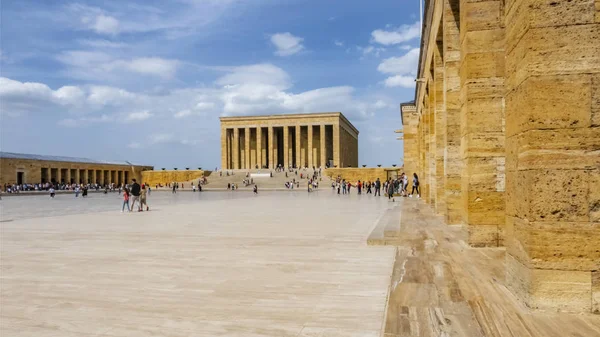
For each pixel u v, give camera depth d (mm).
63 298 6871
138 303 6539
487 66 10516
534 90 5758
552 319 5391
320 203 34344
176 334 5223
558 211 5668
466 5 10664
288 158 109250
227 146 112500
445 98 15172
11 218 22641
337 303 6363
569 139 5656
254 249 11422
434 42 19656
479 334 4918
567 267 5641
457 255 9594
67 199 51219
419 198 36875
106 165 108188
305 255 10383
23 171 83125
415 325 5230
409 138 48531
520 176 6164
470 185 10609
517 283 6312
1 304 6574
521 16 6062
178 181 103562
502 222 10469
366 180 92500
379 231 13555
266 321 5625
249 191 74812
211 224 18344
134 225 18312
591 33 5621
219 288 7344
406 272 7996
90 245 12555
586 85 5625
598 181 5594
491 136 10516
